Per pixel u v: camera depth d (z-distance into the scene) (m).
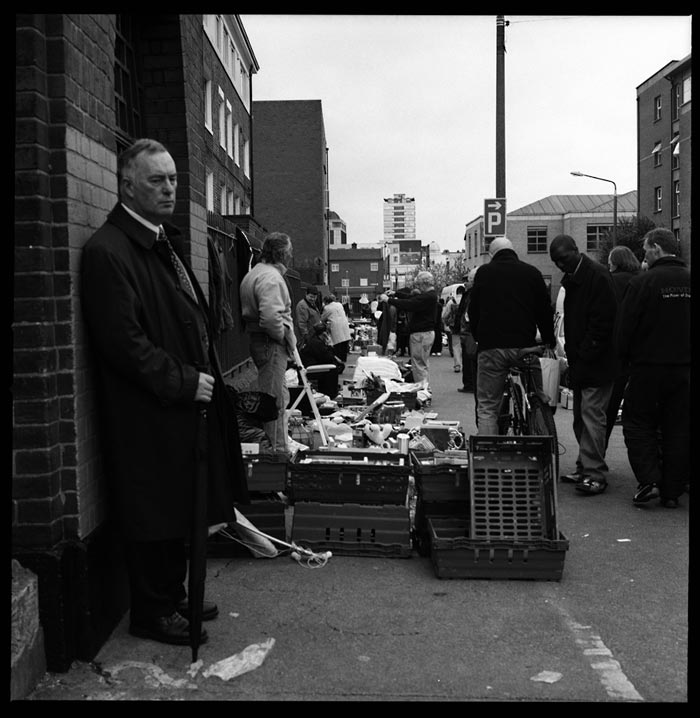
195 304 3.90
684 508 6.58
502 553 4.79
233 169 34.09
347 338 14.79
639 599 4.52
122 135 5.82
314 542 5.27
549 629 4.08
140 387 3.63
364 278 143.00
